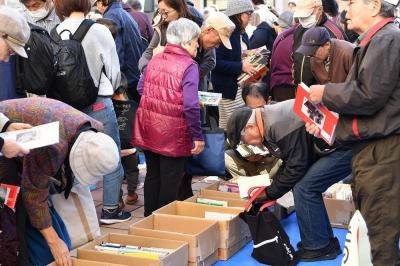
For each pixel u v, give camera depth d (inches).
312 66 155.8
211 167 175.5
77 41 157.9
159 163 166.7
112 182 179.5
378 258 116.1
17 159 113.4
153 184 168.4
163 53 162.2
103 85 165.8
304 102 128.1
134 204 204.8
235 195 176.4
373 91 111.9
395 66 111.4
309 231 150.6
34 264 118.0
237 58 213.6
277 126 141.6
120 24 204.8
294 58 179.2
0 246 111.7
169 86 158.4
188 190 188.4
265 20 266.7
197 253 138.9
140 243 139.8
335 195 183.0
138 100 211.6
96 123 117.8
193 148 161.5
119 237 141.2
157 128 160.1
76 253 140.8
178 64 158.2
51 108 115.3
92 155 109.7
